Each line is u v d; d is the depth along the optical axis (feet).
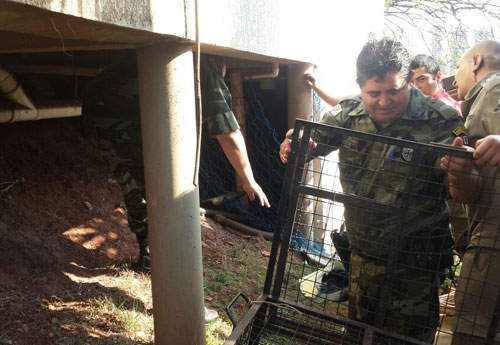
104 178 15.60
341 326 7.70
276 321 7.72
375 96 7.75
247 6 10.50
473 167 6.91
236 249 15.66
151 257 8.28
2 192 12.16
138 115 10.16
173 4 7.14
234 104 18.24
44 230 11.85
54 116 13.57
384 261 8.06
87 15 5.73
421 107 8.04
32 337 8.38
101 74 10.31
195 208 8.20
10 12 5.28
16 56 12.12
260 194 10.25
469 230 8.42
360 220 8.16
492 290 7.88
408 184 6.97
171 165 7.83
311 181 17.99
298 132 7.29
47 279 10.13
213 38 8.79
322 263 15.35
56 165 14.61
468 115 8.95
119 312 9.72
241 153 9.97
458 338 7.98
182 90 7.75
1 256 10.02
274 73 16.78
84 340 8.75
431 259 7.91
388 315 8.19
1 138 13.97
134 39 7.31
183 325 8.34
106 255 12.18
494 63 9.40
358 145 8.33
